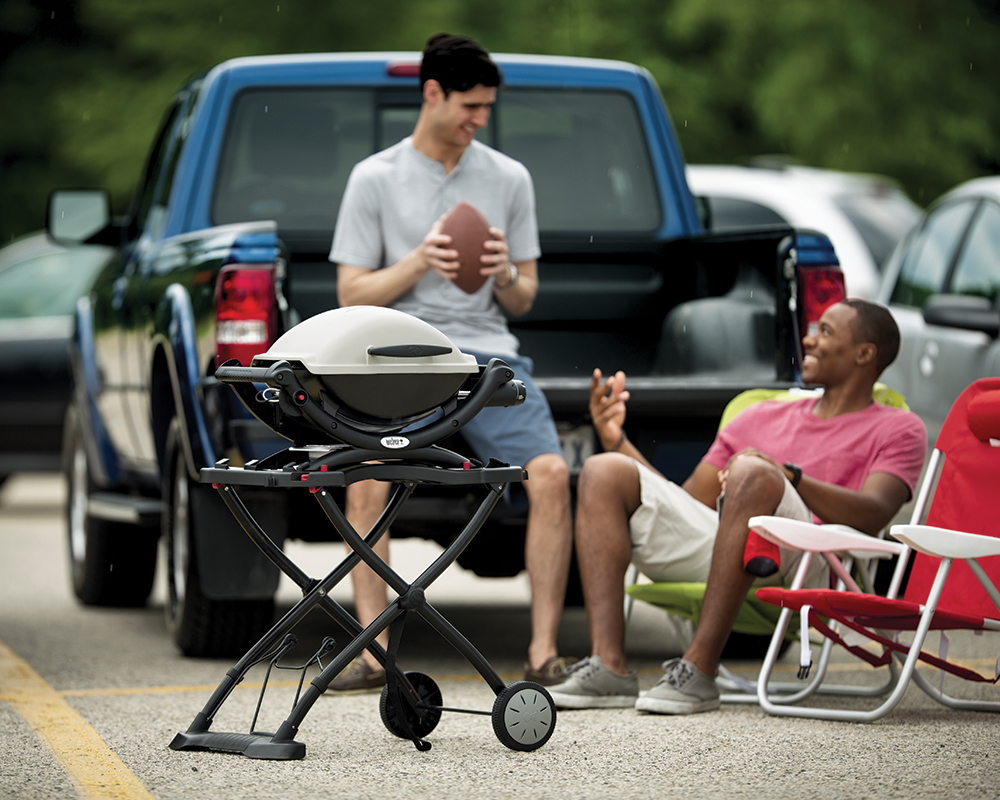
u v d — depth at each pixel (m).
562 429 16.23
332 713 13.90
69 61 68.00
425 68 15.69
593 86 20.17
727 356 17.50
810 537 13.18
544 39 55.59
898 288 24.59
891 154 55.59
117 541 21.58
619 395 15.31
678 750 12.24
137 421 20.34
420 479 11.32
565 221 20.06
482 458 15.08
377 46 56.16
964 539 12.80
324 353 11.05
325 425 11.09
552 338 19.05
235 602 16.70
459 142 15.73
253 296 15.91
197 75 21.95
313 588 11.93
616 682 14.02
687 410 16.25
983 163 57.47
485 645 18.73
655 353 19.16
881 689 14.68
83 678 16.05
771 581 14.39
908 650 13.55
